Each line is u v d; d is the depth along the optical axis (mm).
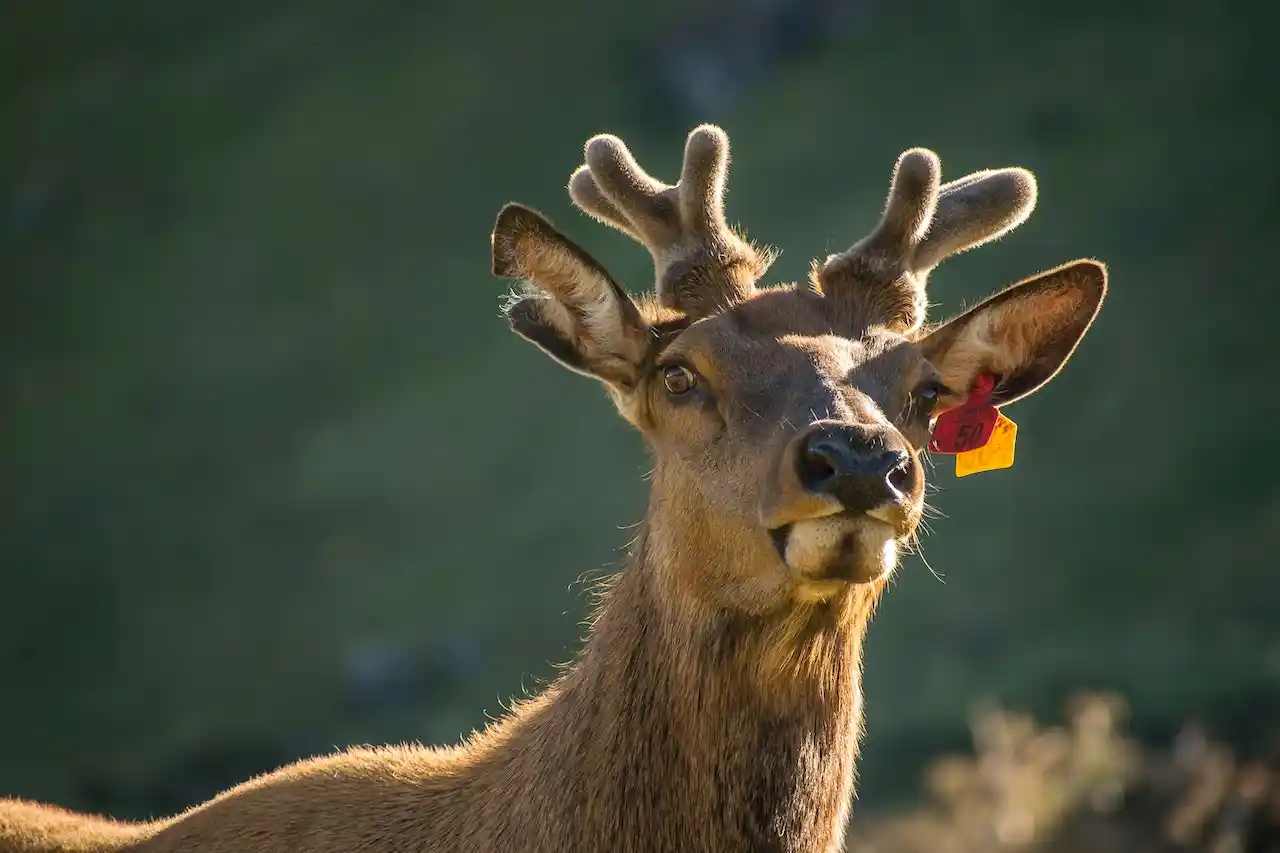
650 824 9375
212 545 63062
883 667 44000
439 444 65250
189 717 52219
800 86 82750
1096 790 20500
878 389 9250
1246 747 30047
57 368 76938
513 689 49125
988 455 10930
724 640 9305
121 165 91312
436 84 89875
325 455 67250
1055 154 72750
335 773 10586
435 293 76250
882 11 86875
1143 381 57500
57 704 54438
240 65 97312
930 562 49688
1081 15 83188
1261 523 48594
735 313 9797
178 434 71125
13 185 91562
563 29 91500
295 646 55438
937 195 11352
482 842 9656
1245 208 66625
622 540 55594
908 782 35000
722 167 10609
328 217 83125
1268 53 76750
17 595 62594
